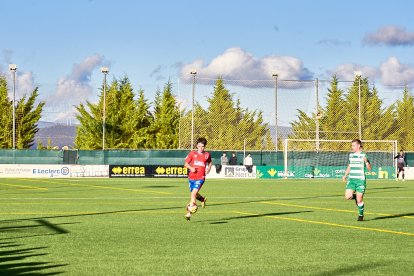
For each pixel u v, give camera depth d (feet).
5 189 97.86
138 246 34.47
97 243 35.60
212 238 38.17
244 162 153.69
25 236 38.73
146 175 149.48
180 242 36.24
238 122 156.04
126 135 193.77
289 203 70.85
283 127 156.46
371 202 74.02
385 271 27.07
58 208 61.41
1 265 28.19
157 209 60.64
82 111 193.16
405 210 61.87
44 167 150.10
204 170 49.14
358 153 50.62
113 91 199.41
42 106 180.04
